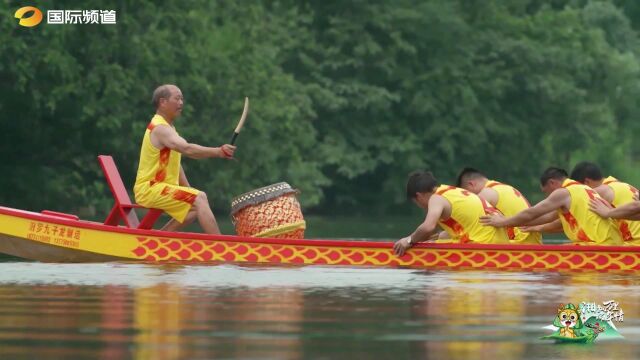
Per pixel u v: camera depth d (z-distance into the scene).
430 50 187.50
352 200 182.12
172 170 46.25
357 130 181.25
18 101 120.25
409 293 32.91
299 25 185.88
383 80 184.62
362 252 42.81
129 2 127.06
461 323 26.30
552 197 44.19
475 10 192.88
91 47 123.19
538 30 193.50
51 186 127.81
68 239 44.44
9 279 36.91
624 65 196.38
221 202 144.88
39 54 115.94
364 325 25.91
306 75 180.62
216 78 141.62
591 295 32.50
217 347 22.69
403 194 183.25
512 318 27.16
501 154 194.50
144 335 24.22
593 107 193.12
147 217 46.31
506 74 188.25
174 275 38.38
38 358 21.19
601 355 21.92
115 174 46.28
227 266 41.69
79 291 33.03
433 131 184.25
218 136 139.50
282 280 36.78
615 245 43.06
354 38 181.50
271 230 44.75
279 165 152.38
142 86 127.06
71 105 123.19
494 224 43.72
